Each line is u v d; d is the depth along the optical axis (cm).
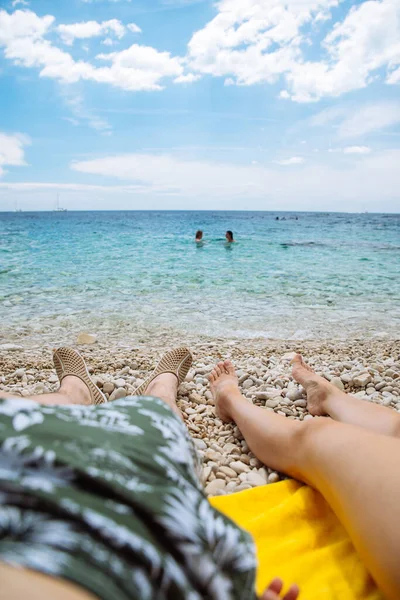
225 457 246
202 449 254
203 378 360
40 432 102
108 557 80
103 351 440
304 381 303
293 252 1672
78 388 280
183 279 944
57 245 1866
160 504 97
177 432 138
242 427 245
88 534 82
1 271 1034
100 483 93
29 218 7150
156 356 423
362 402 258
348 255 1578
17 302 688
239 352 448
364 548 138
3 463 91
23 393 327
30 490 85
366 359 429
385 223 5475
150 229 3538
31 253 1508
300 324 575
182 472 120
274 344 483
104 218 7094
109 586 75
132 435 120
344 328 557
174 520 96
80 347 457
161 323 569
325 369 389
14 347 450
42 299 713
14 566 70
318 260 1390
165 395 276
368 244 2152
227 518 112
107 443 109
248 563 103
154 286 851
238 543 105
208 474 227
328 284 900
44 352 436
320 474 169
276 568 158
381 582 133
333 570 155
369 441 161
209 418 293
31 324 554
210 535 102
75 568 74
